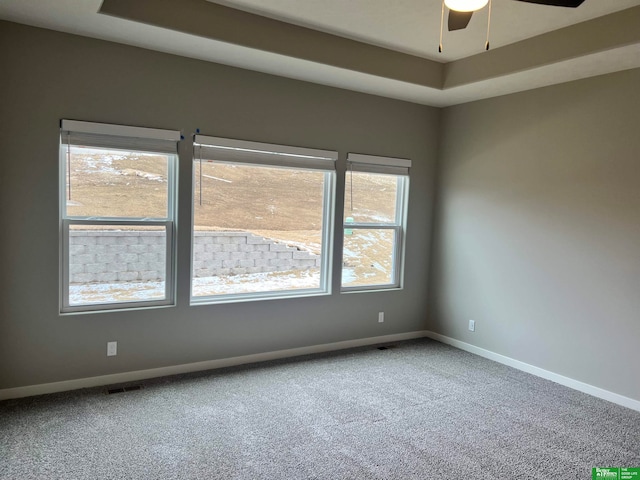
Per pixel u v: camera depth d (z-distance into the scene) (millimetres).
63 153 3221
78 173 3277
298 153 4066
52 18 2844
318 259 4449
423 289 5062
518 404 3381
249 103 3809
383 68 3820
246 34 3203
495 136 4344
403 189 4871
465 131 4648
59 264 3205
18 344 3125
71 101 3141
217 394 3348
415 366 4129
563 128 3775
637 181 3318
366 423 2984
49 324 3207
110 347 3422
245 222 4000
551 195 3875
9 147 2994
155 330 3586
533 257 4027
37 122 3057
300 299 4262
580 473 2494
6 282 3057
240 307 3951
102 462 2424
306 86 4078
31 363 3176
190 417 2967
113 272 3457
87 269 3365
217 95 3662
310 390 3490
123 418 2918
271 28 3291
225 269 3945
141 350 3543
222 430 2814
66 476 2293
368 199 4680
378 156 4559
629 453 2719
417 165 4859
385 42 3674
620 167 3410
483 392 3584
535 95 3980
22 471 2322
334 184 4359
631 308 3373
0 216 3004
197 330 3766
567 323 3779
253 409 3123
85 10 2701
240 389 3455
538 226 3979
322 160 4258
